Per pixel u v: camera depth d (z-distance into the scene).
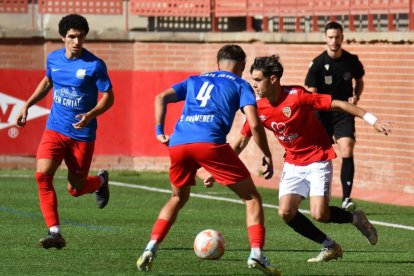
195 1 54.03
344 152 33.88
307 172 23.81
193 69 51.53
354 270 23.11
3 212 33.81
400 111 41.31
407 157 40.97
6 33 51.03
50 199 24.91
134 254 25.06
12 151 51.47
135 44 51.84
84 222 31.78
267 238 28.89
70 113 25.98
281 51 47.62
